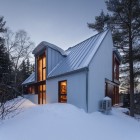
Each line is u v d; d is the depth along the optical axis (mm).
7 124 8477
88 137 7508
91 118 10320
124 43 21562
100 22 22828
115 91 19734
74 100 13344
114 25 21234
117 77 20828
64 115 9641
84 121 9375
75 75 13406
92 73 12617
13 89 9992
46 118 8852
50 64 17969
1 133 7172
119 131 8906
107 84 15672
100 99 13117
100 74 13648
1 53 25547
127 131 9125
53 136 7191
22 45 41125
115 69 19656
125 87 25828
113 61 17469
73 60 15258
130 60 20344
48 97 17828
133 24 20500
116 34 20969
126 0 19891
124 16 20297
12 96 10305
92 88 12500
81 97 12547
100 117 11188
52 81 17109
